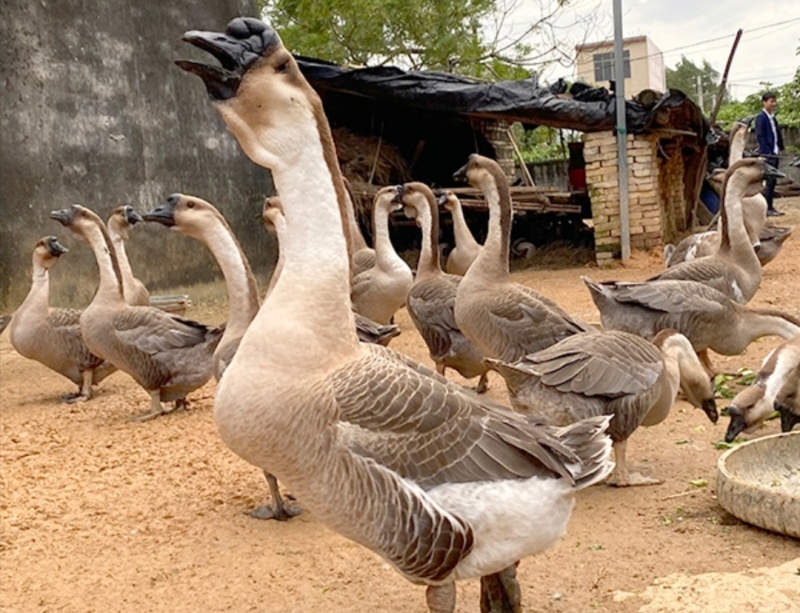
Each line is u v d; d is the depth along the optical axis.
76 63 5.21
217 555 1.76
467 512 1.15
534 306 2.49
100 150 5.33
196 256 5.98
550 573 1.56
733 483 1.70
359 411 1.14
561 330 2.46
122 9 5.51
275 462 1.15
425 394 1.19
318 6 9.48
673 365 2.05
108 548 1.82
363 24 9.46
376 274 3.85
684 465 2.11
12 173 4.83
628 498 1.91
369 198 6.66
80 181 5.21
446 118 7.24
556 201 6.68
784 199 11.33
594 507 1.87
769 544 1.62
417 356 3.70
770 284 4.75
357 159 6.95
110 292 3.03
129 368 2.96
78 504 2.10
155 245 5.66
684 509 1.83
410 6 9.42
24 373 4.00
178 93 5.88
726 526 1.72
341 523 1.17
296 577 1.63
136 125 5.57
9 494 2.19
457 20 9.64
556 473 1.21
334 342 1.19
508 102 5.98
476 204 6.46
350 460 1.13
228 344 2.41
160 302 4.69
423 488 1.15
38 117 4.98
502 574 1.33
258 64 1.18
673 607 1.40
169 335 2.96
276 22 10.00
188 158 5.93
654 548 1.64
